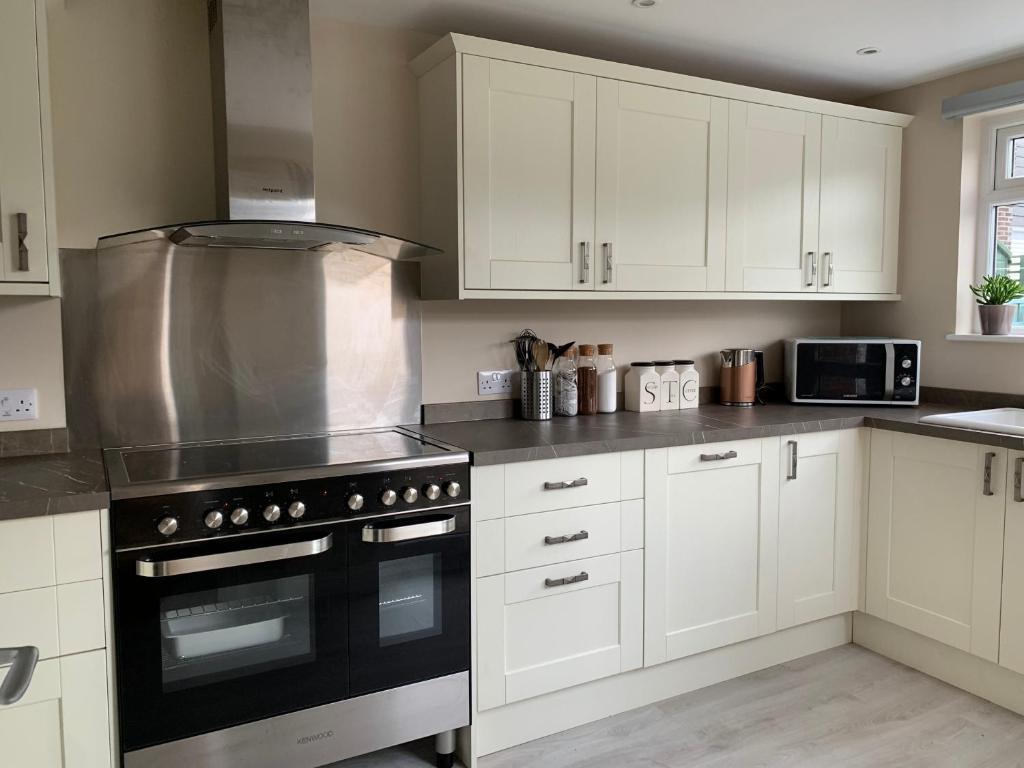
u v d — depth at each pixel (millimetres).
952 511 2723
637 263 2830
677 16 2635
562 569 2408
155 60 2348
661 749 2387
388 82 2717
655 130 2828
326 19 2605
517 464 2309
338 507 2035
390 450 2264
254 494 1922
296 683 2016
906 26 2748
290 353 2549
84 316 2275
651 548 2574
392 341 2734
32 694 1717
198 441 2428
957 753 2357
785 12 2605
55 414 2260
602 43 2887
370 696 2121
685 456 2621
